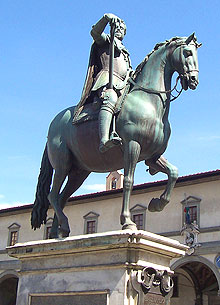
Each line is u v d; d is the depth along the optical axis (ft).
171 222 100.78
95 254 20.52
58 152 24.64
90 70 24.61
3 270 127.34
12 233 130.21
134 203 107.96
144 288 19.42
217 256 92.38
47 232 120.98
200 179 98.48
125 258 19.53
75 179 25.72
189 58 22.12
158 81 22.58
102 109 22.24
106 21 23.57
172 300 106.63
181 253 21.26
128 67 24.64
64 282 21.18
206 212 96.48
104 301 19.63
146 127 21.70
